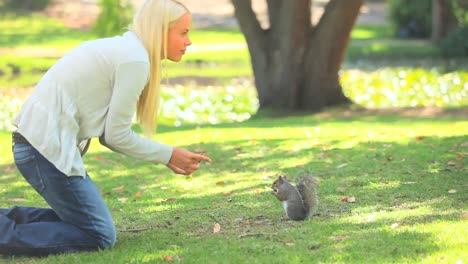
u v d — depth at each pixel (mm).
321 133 11078
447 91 19141
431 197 6512
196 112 16828
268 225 5816
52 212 5406
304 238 5301
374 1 48656
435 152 8633
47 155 4930
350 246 5051
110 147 5172
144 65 5047
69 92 5000
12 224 5102
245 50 31375
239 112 16969
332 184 7285
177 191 7551
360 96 18766
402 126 11680
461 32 29062
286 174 8086
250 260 4852
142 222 6211
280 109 15562
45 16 41031
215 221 6070
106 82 5031
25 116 4988
